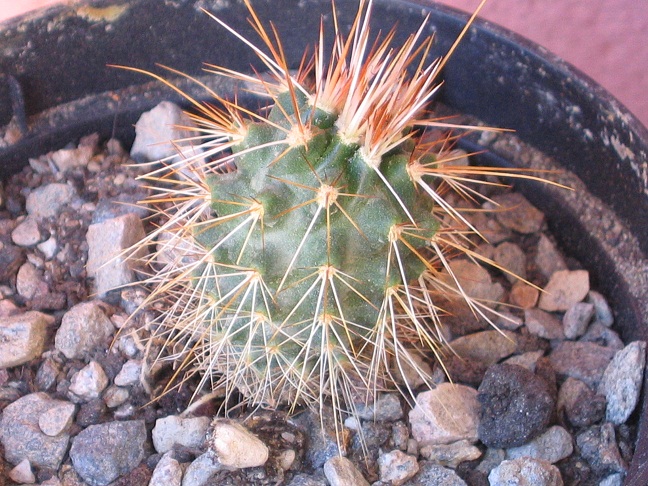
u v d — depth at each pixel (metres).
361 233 0.11
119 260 0.15
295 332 0.12
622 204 0.16
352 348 0.12
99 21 0.16
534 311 0.16
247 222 0.11
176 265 0.14
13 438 0.13
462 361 0.15
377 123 0.11
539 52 0.16
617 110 0.15
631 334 0.15
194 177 0.16
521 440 0.13
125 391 0.14
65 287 0.15
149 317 0.15
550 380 0.14
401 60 0.12
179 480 0.13
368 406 0.14
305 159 0.11
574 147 0.16
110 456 0.13
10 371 0.14
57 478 0.13
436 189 0.15
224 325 0.12
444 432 0.14
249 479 0.13
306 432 0.14
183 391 0.14
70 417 0.13
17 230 0.16
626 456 0.13
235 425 0.13
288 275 0.11
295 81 0.12
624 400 0.14
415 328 0.14
